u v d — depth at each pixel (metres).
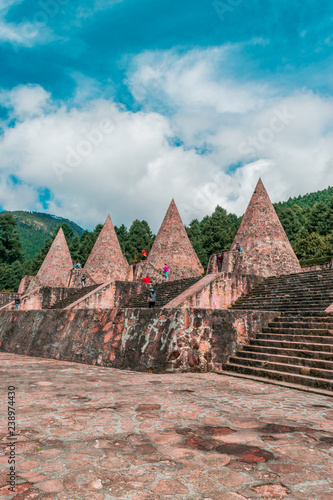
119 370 8.05
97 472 2.43
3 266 52.50
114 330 9.29
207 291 14.98
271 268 22.05
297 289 13.67
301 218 58.88
